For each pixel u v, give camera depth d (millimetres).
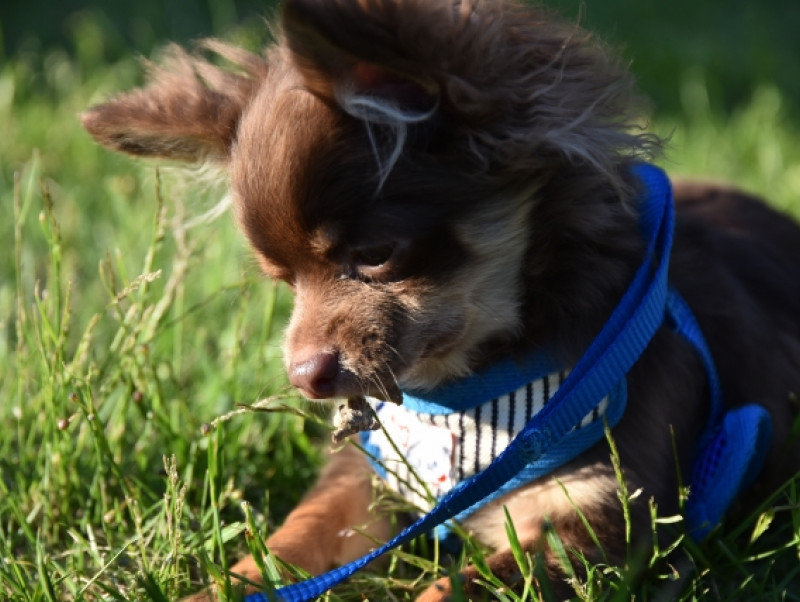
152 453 554
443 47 435
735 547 491
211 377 590
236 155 477
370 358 468
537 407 480
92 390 544
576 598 453
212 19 1150
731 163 854
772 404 533
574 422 458
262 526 527
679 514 477
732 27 1229
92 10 1170
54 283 576
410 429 498
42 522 525
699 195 618
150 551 497
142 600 467
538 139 460
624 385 476
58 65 996
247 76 513
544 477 481
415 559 485
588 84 473
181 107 509
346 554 525
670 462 490
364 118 450
